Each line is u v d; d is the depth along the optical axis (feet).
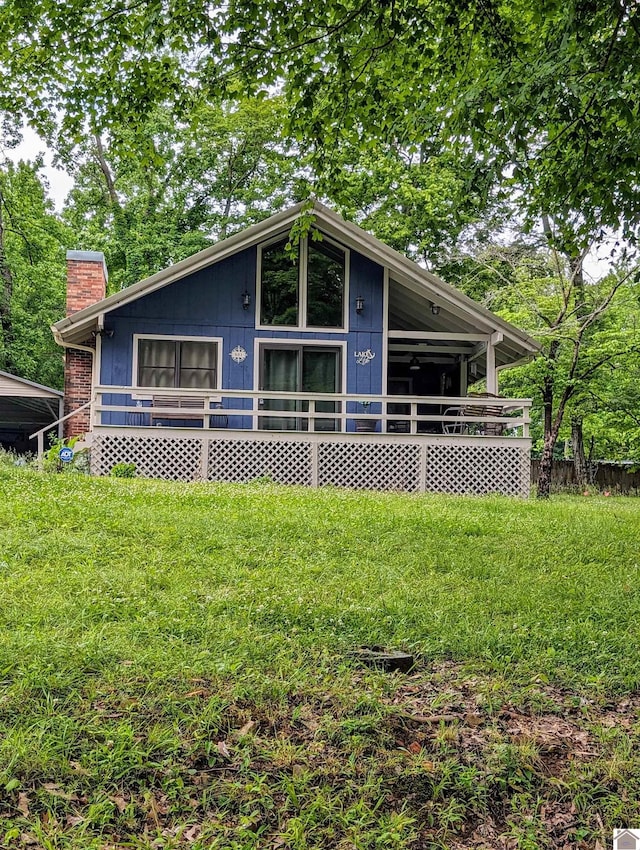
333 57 24.08
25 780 9.73
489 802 10.25
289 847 8.99
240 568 20.95
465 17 23.32
